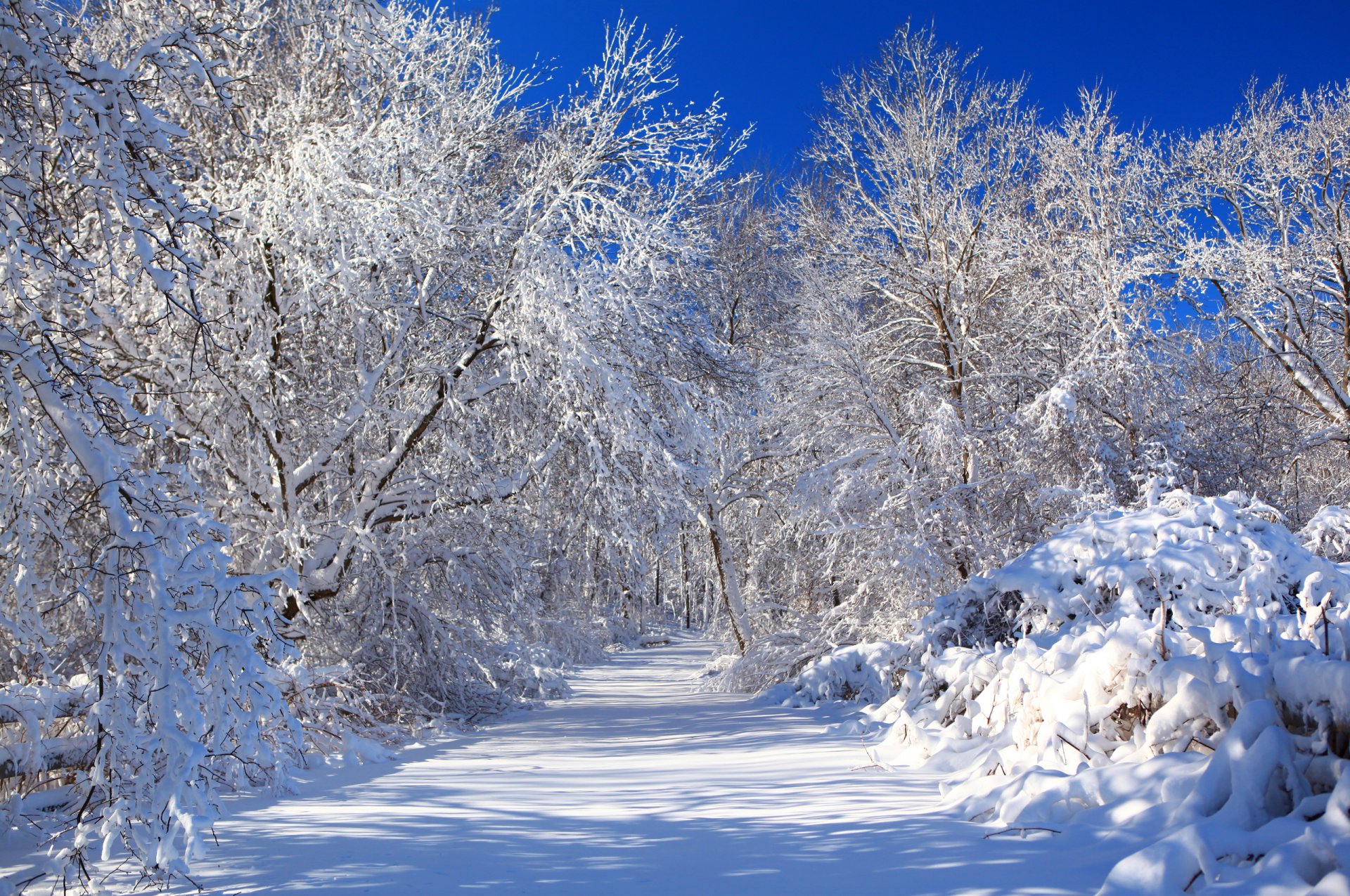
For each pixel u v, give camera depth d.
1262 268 17.70
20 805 4.96
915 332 19.55
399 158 11.36
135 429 4.96
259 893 3.57
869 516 16.28
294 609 11.52
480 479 12.12
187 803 3.85
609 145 12.96
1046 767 4.76
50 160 5.38
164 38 5.58
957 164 19.39
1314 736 3.54
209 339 6.45
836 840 4.05
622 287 12.05
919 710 7.61
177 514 4.57
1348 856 2.75
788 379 18.70
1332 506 10.51
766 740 9.17
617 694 18.61
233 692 4.18
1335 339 20.41
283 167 10.87
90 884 3.92
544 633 14.80
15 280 4.79
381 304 11.20
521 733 11.66
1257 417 18.38
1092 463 14.85
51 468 5.15
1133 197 19.31
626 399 11.52
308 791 6.25
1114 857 3.37
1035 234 18.47
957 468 16.25
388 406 11.98
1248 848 3.06
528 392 12.23
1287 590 7.35
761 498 21.91
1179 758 4.01
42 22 4.98
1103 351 15.81
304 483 11.20
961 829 4.11
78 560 4.71
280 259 10.89
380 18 9.80
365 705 11.12
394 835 4.52
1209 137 20.16
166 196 5.29
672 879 3.52
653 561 14.57
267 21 9.91
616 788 6.12
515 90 13.80
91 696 4.63
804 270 20.00
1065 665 5.73
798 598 22.23
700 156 13.48
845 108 20.03
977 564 14.92
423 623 12.82
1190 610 7.35
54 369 4.91
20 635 4.62
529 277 11.41
